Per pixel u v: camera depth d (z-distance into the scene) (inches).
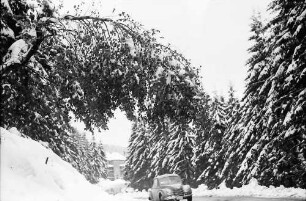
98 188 581.9
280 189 984.9
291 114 734.5
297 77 705.6
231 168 1454.2
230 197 1027.3
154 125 509.0
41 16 409.1
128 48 443.5
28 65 445.4
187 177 1895.9
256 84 1179.3
